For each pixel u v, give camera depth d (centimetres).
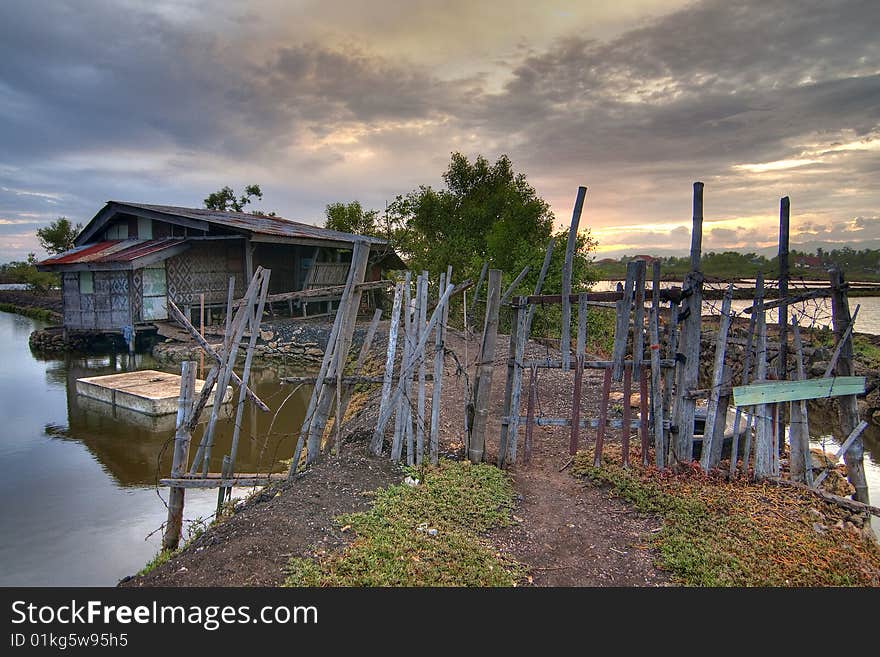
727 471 669
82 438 1124
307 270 2730
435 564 461
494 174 2730
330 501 567
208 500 825
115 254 2159
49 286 4950
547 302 704
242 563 456
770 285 671
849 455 661
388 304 2975
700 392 660
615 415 939
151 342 2214
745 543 515
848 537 551
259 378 1736
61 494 851
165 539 648
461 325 1938
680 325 691
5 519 761
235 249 2481
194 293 2314
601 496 626
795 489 639
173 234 2383
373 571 443
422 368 677
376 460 674
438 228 2630
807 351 913
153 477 923
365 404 1047
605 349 1611
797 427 662
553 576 473
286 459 993
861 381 650
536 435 855
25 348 2384
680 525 546
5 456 1021
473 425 704
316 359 1925
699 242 650
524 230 2148
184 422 658
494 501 596
